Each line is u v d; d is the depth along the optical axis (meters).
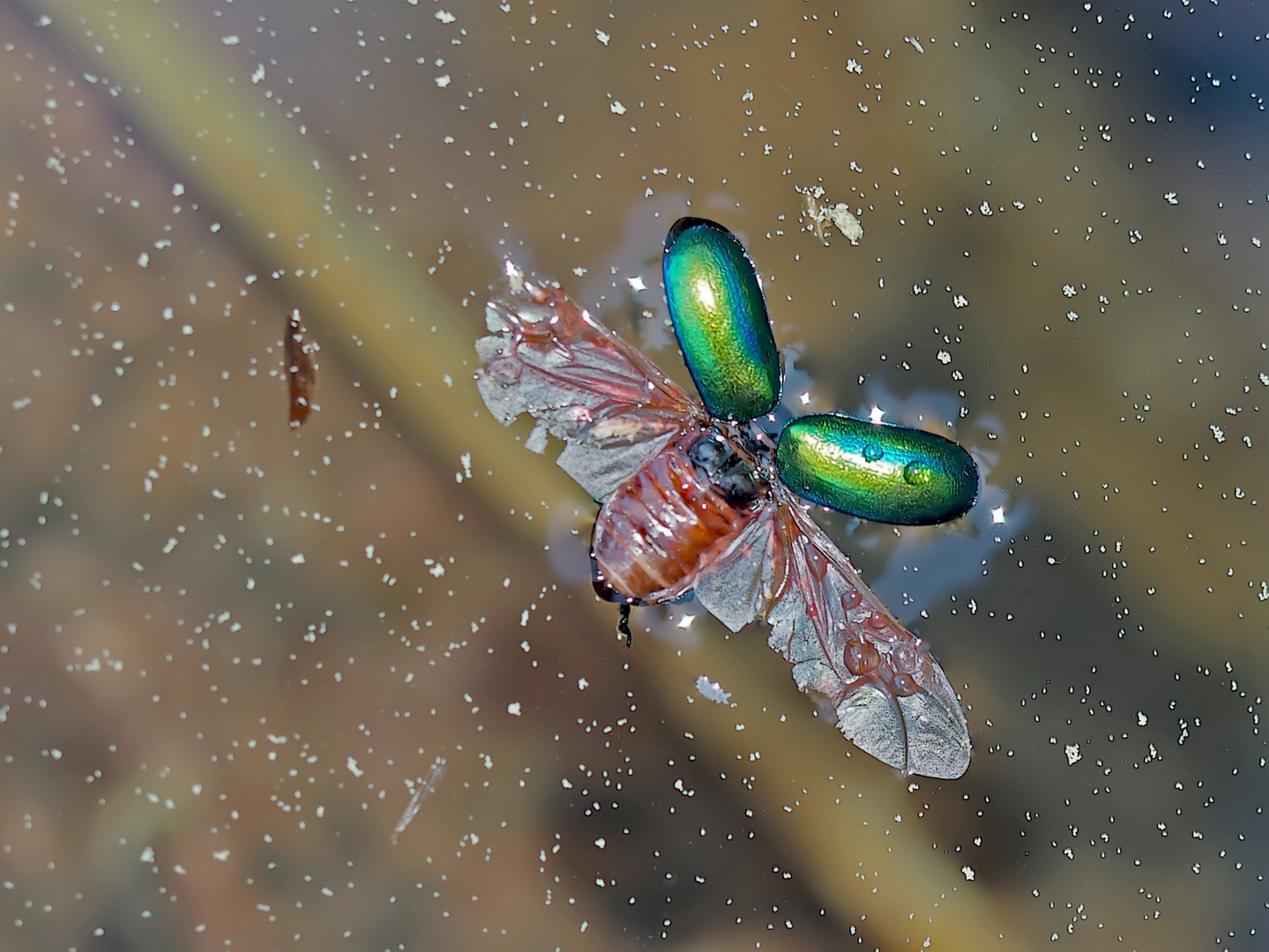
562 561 0.16
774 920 0.16
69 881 0.15
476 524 0.16
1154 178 0.16
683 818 0.16
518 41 0.16
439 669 0.16
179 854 0.15
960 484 0.16
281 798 0.16
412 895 0.16
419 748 0.16
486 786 0.16
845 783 0.16
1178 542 0.16
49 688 0.15
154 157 0.16
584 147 0.16
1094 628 0.16
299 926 0.15
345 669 0.16
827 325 0.16
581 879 0.16
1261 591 0.16
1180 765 0.16
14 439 0.16
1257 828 0.16
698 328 0.16
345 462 0.16
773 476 0.16
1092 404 0.16
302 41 0.16
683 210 0.16
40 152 0.16
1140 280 0.16
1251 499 0.16
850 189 0.16
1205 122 0.16
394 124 0.16
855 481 0.16
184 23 0.16
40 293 0.16
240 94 0.16
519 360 0.16
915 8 0.16
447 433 0.16
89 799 0.15
